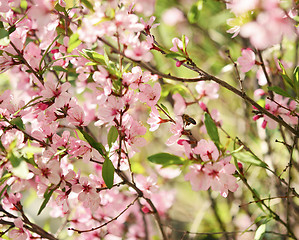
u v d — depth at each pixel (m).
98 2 0.89
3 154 0.90
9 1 0.94
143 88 0.92
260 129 1.11
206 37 1.22
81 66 0.97
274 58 1.01
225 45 1.20
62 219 1.08
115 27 0.89
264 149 1.11
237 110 1.24
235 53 1.18
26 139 0.92
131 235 1.14
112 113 0.91
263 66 0.95
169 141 0.93
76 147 0.92
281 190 1.11
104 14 0.88
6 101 0.93
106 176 0.90
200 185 0.87
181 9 1.21
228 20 0.90
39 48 0.97
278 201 1.12
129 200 1.11
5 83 1.04
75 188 0.92
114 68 0.91
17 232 0.96
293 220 1.11
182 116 0.95
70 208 1.05
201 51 1.25
